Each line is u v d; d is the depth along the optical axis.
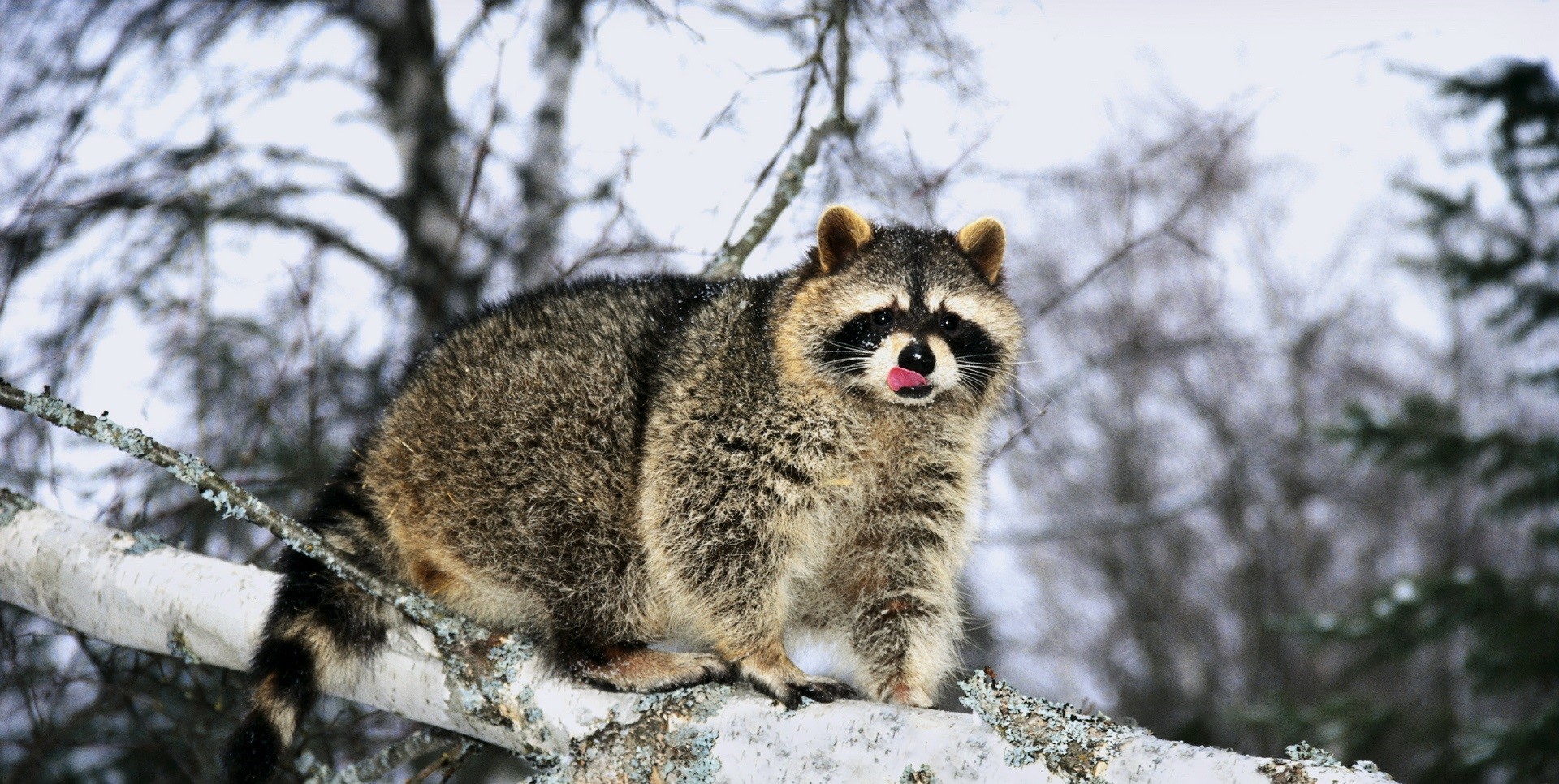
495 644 6.97
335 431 12.54
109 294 11.59
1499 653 18.33
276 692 7.21
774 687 7.38
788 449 7.92
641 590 7.78
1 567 8.02
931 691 8.28
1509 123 19.30
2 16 12.49
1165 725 28.66
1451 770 17.66
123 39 12.69
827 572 8.56
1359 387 37.81
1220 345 28.84
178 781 10.76
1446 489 34.16
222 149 12.87
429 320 12.18
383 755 8.45
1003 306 9.09
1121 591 36.03
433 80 15.20
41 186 11.23
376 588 6.82
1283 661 34.97
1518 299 20.20
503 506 7.75
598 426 7.84
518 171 14.64
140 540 7.98
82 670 10.41
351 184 14.86
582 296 8.48
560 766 6.30
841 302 8.36
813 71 10.12
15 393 6.54
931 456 8.41
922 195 10.27
